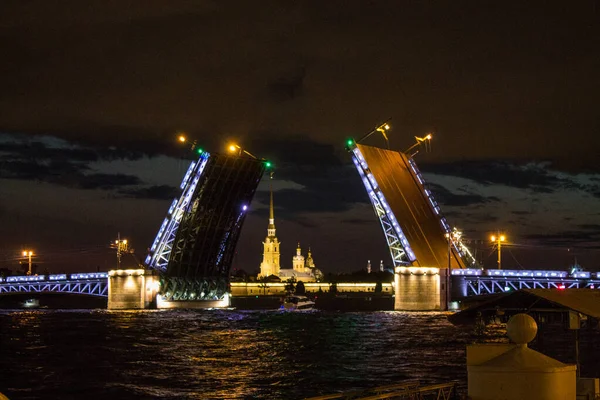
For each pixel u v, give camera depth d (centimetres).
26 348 5884
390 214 11406
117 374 4153
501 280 12925
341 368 4225
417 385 1858
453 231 12519
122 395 3416
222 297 13012
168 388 3591
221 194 10606
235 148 10000
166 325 8838
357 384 3569
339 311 14288
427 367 4175
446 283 12225
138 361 4841
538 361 1196
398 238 11788
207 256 11912
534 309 1733
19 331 7925
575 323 1619
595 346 4422
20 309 18588
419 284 12069
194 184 10388
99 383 3803
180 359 4925
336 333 7281
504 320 1838
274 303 17575
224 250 12075
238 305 17500
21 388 3678
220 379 3869
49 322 9819
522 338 1222
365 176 11238
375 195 11406
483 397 1202
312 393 3306
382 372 3984
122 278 13075
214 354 5253
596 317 1589
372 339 6381
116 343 6312
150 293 12800
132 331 7819
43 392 3553
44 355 5309
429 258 12188
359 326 8394
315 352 5288
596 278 12962
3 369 4438
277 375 3972
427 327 8006
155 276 12625
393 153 11569
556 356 3806
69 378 4019
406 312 12025
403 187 11656
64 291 14762
